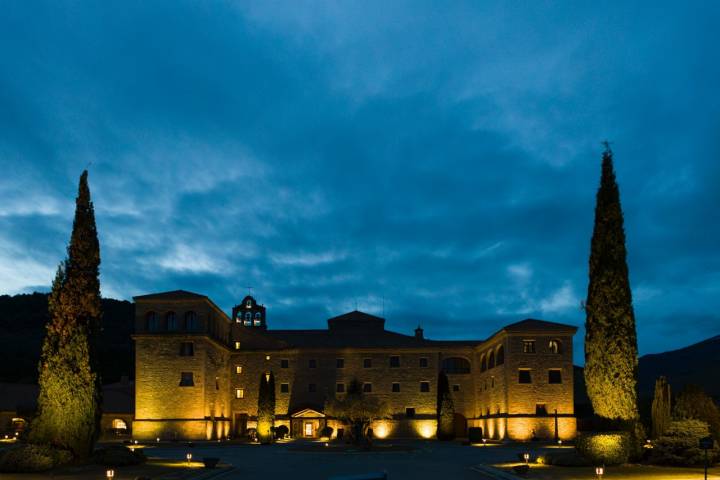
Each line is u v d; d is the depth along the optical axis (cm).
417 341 10456
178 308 8294
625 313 4378
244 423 9725
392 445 6906
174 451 6475
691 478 3438
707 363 13212
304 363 9881
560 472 3816
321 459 5344
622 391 4291
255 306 11212
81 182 4534
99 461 4222
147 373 8112
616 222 4506
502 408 8288
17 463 3694
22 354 13488
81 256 4403
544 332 8138
